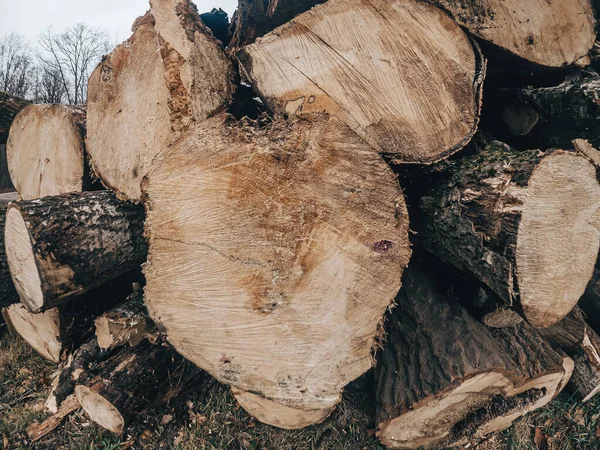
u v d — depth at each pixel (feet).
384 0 5.35
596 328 8.60
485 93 8.51
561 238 5.12
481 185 5.36
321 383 5.48
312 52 5.61
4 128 11.04
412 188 7.16
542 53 6.31
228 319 5.44
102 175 7.59
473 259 5.38
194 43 6.59
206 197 5.26
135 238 7.68
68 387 7.88
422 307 7.44
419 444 6.79
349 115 5.64
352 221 5.11
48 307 6.68
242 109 8.35
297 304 5.32
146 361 7.43
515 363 6.54
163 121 6.85
